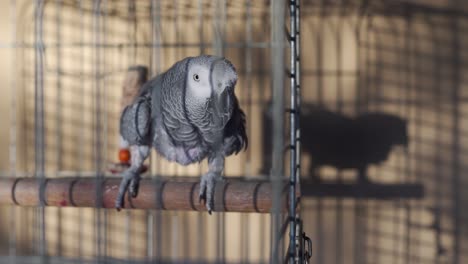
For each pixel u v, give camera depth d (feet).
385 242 5.63
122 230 5.87
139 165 4.34
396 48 5.53
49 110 5.75
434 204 5.56
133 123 4.23
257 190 4.09
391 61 5.54
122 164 4.96
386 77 5.55
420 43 5.50
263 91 5.61
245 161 5.66
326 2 5.57
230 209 4.12
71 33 5.69
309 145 5.64
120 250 5.87
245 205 4.06
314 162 5.65
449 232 5.55
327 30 5.57
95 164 5.75
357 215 5.65
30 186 4.39
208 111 4.12
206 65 4.06
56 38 5.71
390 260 5.64
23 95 5.77
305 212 5.70
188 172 5.74
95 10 5.66
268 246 5.73
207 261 5.81
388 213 5.62
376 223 5.64
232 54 5.63
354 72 5.57
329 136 5.62
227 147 4.37
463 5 5.43
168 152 4.49
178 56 5.62
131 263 5.85
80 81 5.72
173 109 4.25
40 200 4.33
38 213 5.89
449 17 5.46
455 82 5.48
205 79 4.05
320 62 5.59
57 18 5.70
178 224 5.82
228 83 4.00
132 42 5.65
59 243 5.91
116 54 5.68
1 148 5.82
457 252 5.55
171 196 4.16
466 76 5.46
